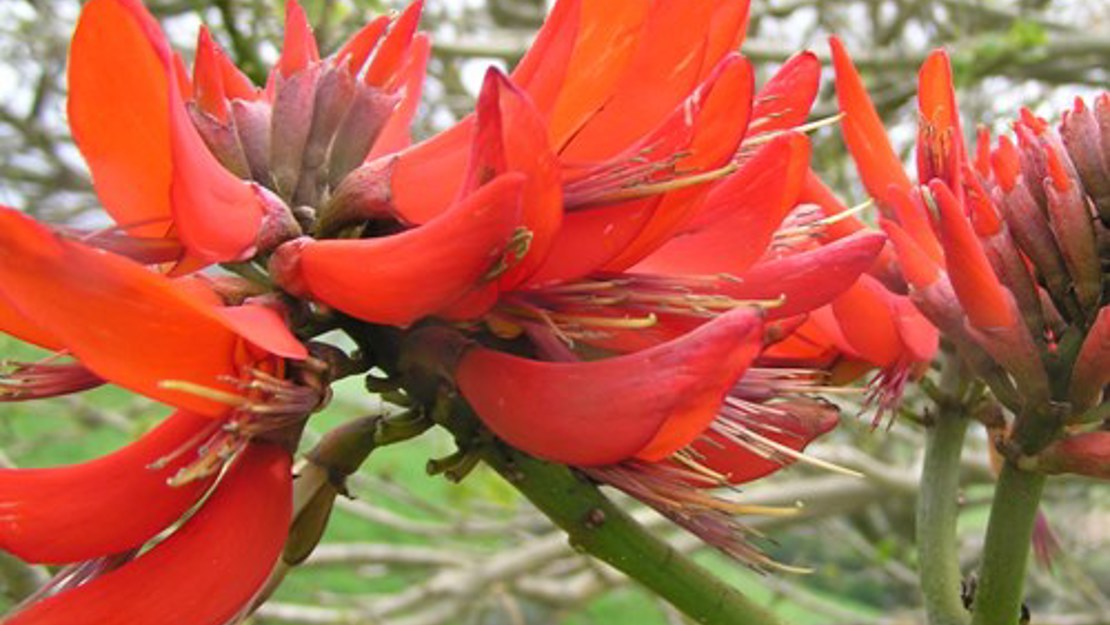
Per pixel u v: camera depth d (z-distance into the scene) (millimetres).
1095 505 1331
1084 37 1147
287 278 260
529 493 305
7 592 455
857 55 1148
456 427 290
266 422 257
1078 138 317
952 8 1246
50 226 251
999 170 321
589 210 264
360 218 275
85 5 241
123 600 256
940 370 374
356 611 986
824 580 1843
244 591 262
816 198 355
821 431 312
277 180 288
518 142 241
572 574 1196
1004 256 315
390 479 1113
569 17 252
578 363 260
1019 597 332
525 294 269
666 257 292
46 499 255
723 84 264
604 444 251
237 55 789
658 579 316
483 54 1083
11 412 1053
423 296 248
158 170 259
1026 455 320
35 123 1231
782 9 1198
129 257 265
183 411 264
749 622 320
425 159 275
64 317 231
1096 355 302
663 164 264
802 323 315
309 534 293
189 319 239
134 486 259
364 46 306
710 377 245
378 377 281
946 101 328
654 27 267
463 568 1038
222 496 265
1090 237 310
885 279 361
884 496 1015
